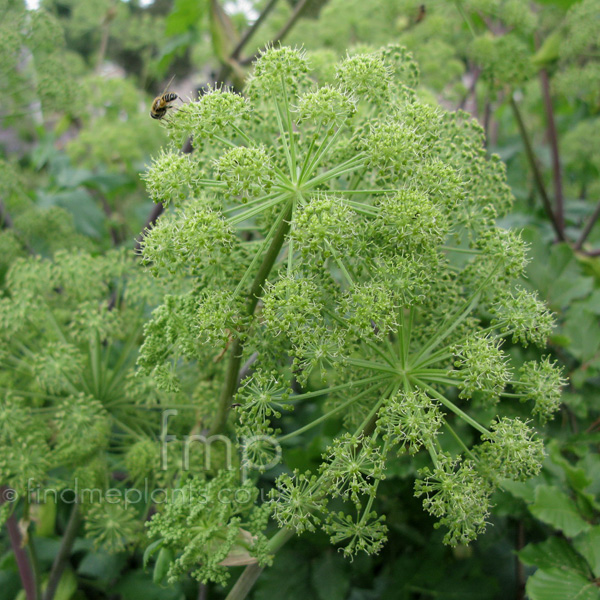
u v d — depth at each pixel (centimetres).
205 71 92
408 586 44
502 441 29
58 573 42
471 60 63
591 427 45
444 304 34
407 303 28
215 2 57
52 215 56
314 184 29
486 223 34
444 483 28
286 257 33
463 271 34
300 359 28
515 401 43
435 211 28
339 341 28
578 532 35
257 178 28
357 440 28
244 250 32
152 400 40
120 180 67
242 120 31
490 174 36
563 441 43
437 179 30
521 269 32
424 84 60
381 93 32
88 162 70
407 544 48
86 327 43
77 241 57
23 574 42
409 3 58
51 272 43
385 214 28
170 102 37
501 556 49
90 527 38
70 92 53
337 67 31
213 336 29
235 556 32
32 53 52
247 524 30
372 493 27
